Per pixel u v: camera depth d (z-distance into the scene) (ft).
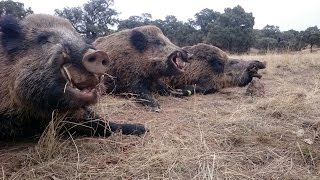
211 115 3.19
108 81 3.88
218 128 2.76
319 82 5.08
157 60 3.84
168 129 2.70
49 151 2.16
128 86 3.86
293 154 2.27
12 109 2.31
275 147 2.39
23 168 2.01
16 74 2.23
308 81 5.60
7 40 2.33
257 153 2.27
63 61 2.08
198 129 2.73
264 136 2.52
